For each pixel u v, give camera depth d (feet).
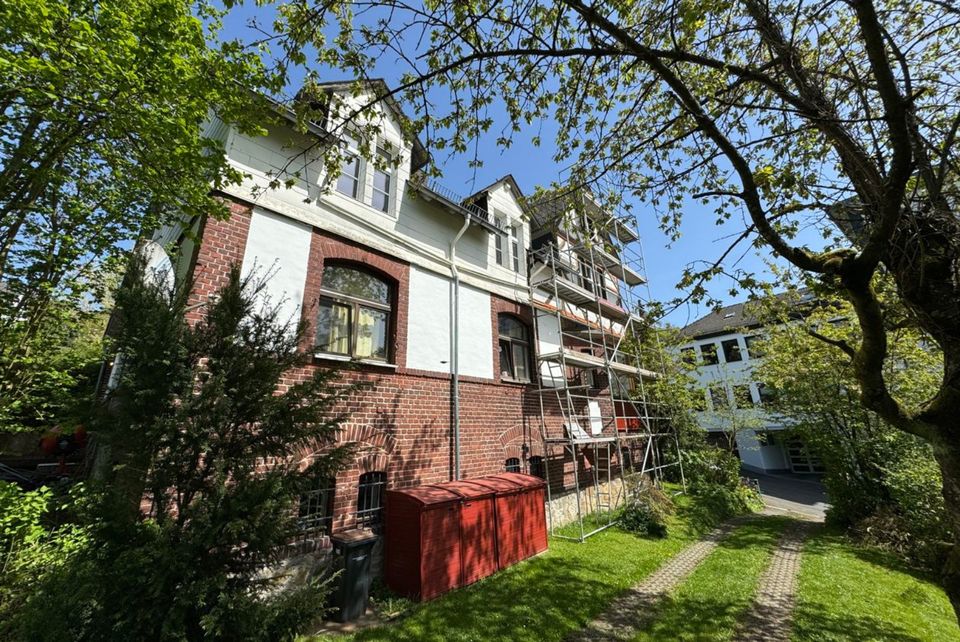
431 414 25.82
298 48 12.91
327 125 24.00
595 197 19.89
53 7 12.17
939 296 9.72
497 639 15.69
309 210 22.61
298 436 12.67
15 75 12.38
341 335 23.03
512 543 23.82
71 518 15.07
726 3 11.87
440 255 29.96
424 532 19.31
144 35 14.05
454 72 14.62
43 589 11.07
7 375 16.39
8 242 15.76
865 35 8.24
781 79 13.61
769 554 28.91
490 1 13.23
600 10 12.92
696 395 56.70
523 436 32.71
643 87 15.53
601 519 34.96
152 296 11.75
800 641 16.38
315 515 19.27
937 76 12.24
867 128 10.22
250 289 18.13
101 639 9.32
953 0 9.31
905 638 16.74
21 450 29.50
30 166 15.30
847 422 37.17
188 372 11.40
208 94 15.24
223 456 11.85
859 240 11.88
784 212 12.74
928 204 9.91
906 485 29.45
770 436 86.02
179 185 16.52
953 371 9.38
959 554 9.43
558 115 16.98
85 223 17.42
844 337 35.45
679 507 41.11
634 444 50.98
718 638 16.38
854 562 26.78
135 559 9.43
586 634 16.67
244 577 11.53
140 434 10.71
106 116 14.67
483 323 32.14
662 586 22.08
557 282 37.32
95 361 18.47
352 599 17.22
